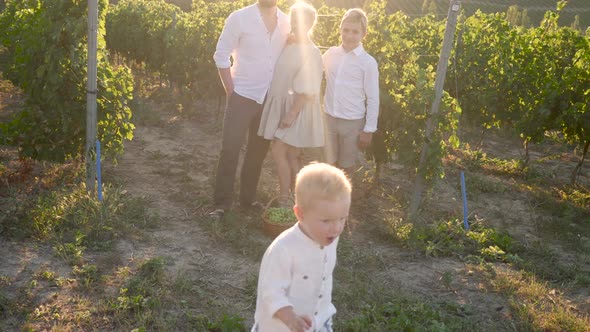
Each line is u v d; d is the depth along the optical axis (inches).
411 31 475.5
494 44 417.1
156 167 301.6
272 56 225.1
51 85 249.9
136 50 588.7
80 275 185.3
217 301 177.9
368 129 244.2
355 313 178.7
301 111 229.0
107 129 259.8
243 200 246.4
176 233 223.6
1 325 156.6
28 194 243.0
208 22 425.4
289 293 102.7
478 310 188.9
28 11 365.4
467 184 322.7
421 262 221.1
